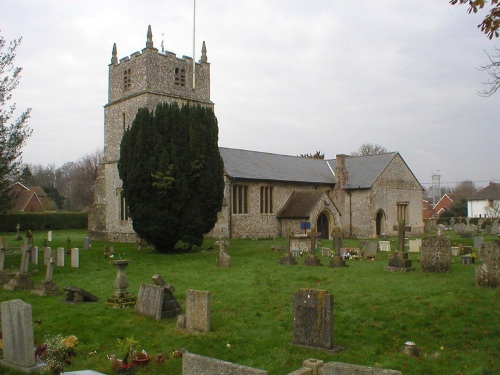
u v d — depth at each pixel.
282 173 41.53
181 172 26.91
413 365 8.29
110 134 37.03
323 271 19.36
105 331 10.61
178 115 27.36
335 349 9.10
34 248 22.67
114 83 36.84
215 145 28.56
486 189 75.12
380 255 25.77
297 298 9.58
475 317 11.12
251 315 11.82
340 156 44.09
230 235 36.66
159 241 27.39
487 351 9.03
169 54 35.09
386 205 43.38
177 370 8.26
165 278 17.98
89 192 89.38
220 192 28.62
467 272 18.08
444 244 18.12
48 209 78.50
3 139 21.03
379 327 10.58
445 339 9.75
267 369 8.18
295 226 38.81
